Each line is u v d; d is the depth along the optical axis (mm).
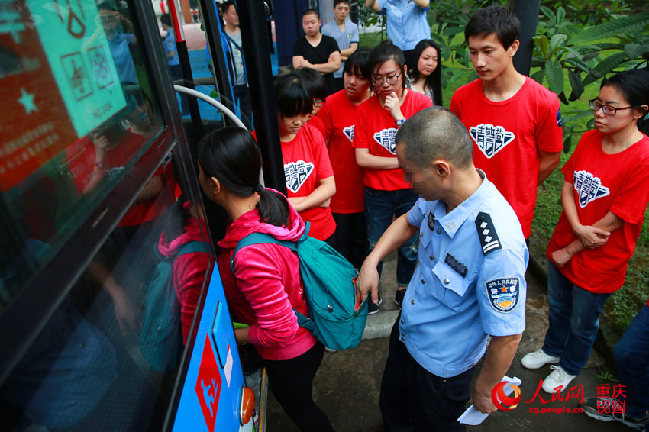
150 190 923
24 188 571
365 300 1747
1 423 500
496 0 4062
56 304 585
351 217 3160
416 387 1900
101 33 794
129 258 822
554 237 2402
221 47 1964
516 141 2271
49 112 639
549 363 2695
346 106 2820
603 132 1972
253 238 1388
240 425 1420
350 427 2430
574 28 3611
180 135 1148
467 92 2424
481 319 1490
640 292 3039
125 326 797
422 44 3188
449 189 1419
